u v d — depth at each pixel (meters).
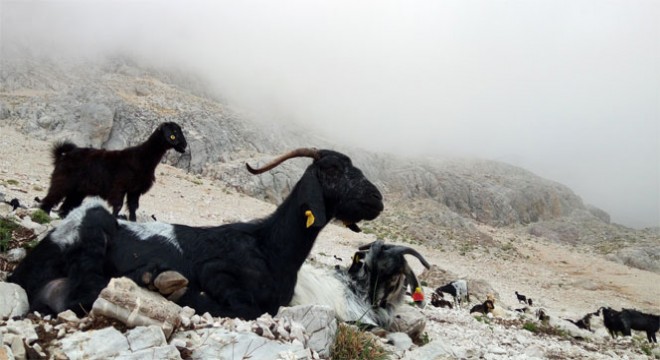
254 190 44.62
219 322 4.61
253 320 5.16
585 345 13.11
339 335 5.22
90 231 5.32
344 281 8.26
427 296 17.14
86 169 12.96
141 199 27.84
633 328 17.20
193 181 39.97
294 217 6.00
